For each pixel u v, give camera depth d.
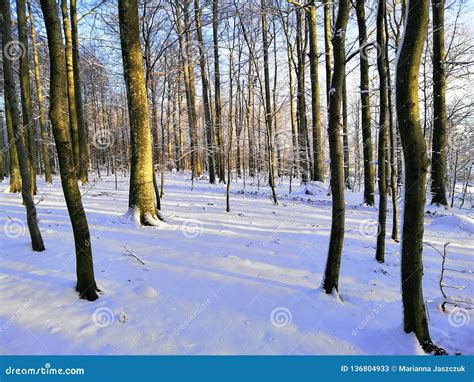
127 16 7.29
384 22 6.08
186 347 3.09
